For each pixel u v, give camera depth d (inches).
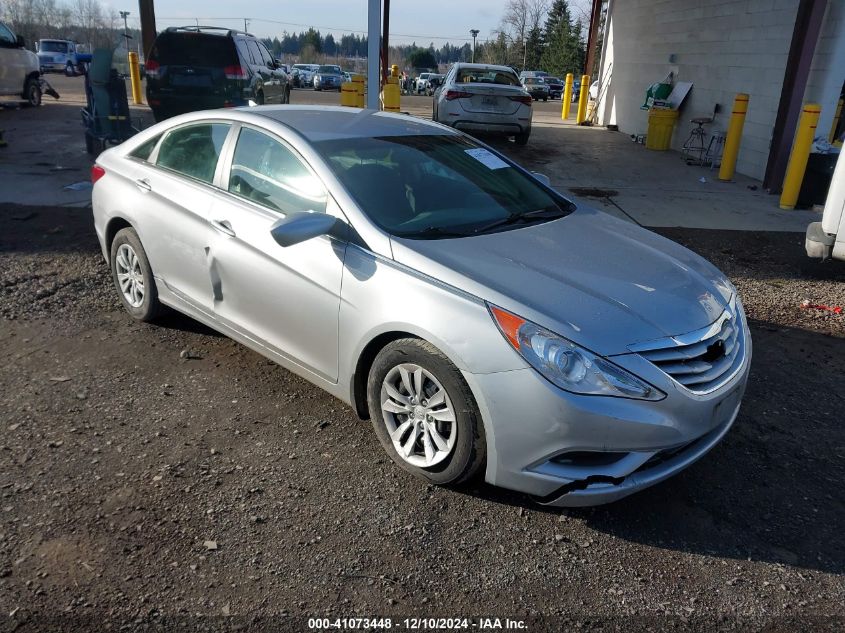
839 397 169.0
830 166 357.4
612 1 784.3
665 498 127.5
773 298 240.2
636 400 108.1
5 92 639.8
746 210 367.2
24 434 137.4
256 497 121.6
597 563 110.1
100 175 196.7
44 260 243.9
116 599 98.0
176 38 476.7
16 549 106.3
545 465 112.1
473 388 113.0
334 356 136.1
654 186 425.1
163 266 175.5
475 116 528.1
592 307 115.5
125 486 122.6
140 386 159.0
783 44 433.7
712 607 102.1
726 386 120.1
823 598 104.5
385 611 98.7
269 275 144.7
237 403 153.5
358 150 151.6
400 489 125.7
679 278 132.8
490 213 151.4
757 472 136.7
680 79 591.5
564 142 626.2
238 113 164.6
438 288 118.6
